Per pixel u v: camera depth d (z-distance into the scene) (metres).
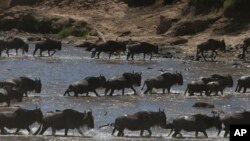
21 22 188.12
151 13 177.62
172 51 139.75
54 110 73.06
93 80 84.44
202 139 60.81
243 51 129.88
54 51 136.12
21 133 62.12
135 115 61.81
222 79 88.50
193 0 165.25
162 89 90.88
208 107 76.62
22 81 82.81
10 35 183.25
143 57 133.25
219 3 160.75
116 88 84.94
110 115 71.38
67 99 81.38
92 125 62.75
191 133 64.12
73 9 195.88
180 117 62.12
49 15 187.75
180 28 156.38
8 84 80.56
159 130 64.62
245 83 89.12
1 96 73.94
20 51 146.00
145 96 85.00
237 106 78.31
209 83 86.56
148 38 154.62
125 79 85.56
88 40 162.00
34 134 61.56
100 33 171.38
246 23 151.38
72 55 137.25
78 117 61.88
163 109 68.62
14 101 77.19
